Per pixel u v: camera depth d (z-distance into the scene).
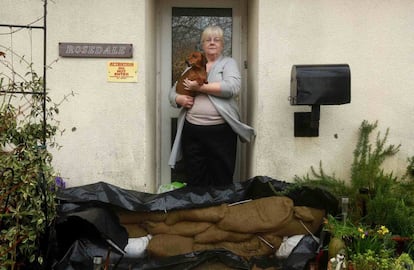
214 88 3.55
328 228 3.15
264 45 3.66
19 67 3.62
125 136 3.67
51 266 3.03
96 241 3.16
